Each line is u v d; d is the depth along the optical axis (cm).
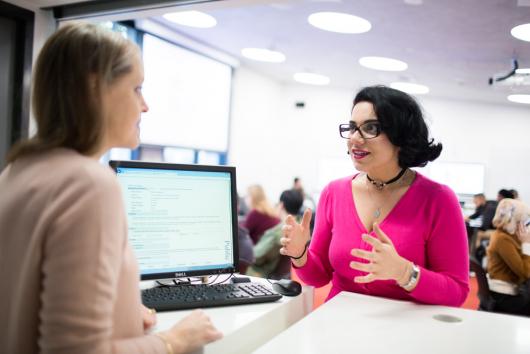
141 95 79
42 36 248
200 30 533
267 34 498
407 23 376
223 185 131
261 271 298
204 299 111
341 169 824
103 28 74
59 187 63
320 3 348
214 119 657
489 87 597
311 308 141
